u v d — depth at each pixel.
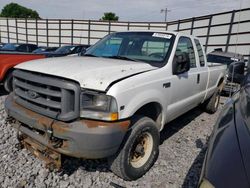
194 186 2.99
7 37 39.84
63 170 3.11
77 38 32.81
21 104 2.92
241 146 1.47
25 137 3.11
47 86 2.61
